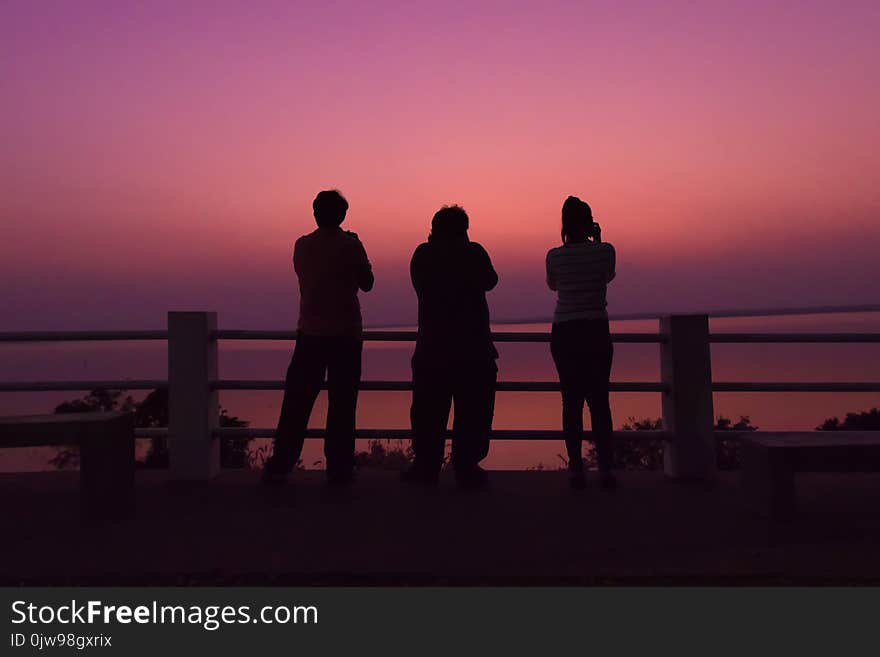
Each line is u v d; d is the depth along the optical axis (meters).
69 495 5.27
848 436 4.84
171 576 3.60
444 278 5.43
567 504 4.95
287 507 4.89
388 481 5.71
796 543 4.04
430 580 3.54
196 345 5.85
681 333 5.92
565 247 5.46
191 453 5.80
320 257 5.46
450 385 5.46
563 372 5.45
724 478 5.82
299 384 5.52
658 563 3.72
